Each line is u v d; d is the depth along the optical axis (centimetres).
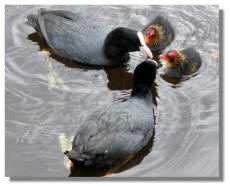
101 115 1020
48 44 1421
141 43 1340
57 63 1395
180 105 1219
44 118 1168
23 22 1555
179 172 1012
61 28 1402
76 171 1018
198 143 1088
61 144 1081
